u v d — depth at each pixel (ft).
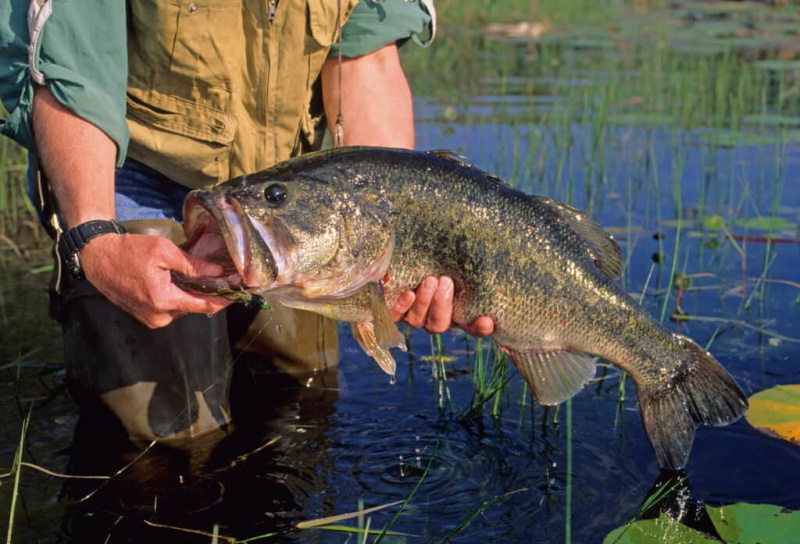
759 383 3.88
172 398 3.59
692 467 3.33
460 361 4.28
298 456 3.45
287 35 3.54
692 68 10.80
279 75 3.59
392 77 3.92
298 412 3.82
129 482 3.24
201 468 3.36
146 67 3.50
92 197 2.98
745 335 4.35
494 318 3.15
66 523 2.97
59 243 2.96
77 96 3.02
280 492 3.19
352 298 3.05
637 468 3.33
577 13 16.17
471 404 3.76
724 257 5.35
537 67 11.18
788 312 4.62
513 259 3.08
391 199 2.99
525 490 3.20
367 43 3.78
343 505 3.11
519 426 3.67
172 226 3.63
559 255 3.13
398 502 3.13
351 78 3.85
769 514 2.97
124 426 3.55
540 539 2.90
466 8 15.53
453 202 3.02
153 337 3.55
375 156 3.02
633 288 4.91
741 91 8.80
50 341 4.44
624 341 3.24
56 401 3.86
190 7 3.38
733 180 6.60
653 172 6.89
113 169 3.11
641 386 3.30
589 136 7.89
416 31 3.88
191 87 3.52
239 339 4.15
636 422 3.68
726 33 13.74
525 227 3.09
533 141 7.36
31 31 3.07
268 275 2.84
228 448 3.51
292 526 2.98
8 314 4.75
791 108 8.96
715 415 3.27
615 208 6.16
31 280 5.25
